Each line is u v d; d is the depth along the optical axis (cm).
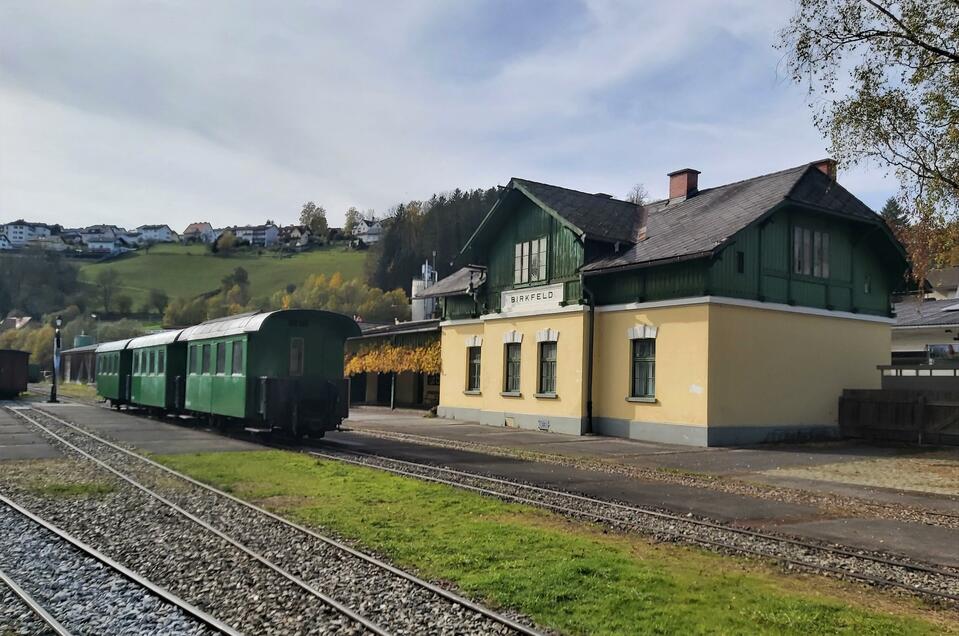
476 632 561
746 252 2045
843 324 2281
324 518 942
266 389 1867
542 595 636
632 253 2194
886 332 2417
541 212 2500
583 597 634
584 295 2291
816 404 2181
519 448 1847
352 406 3750
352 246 13400
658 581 684
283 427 1956
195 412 2441
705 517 1024
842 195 2280
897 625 584
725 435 1956
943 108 1482
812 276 2209
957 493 1248
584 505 1086
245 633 556
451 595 629
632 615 591
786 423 2098
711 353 1944
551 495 1165
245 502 1045
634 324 2167
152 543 823
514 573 696
